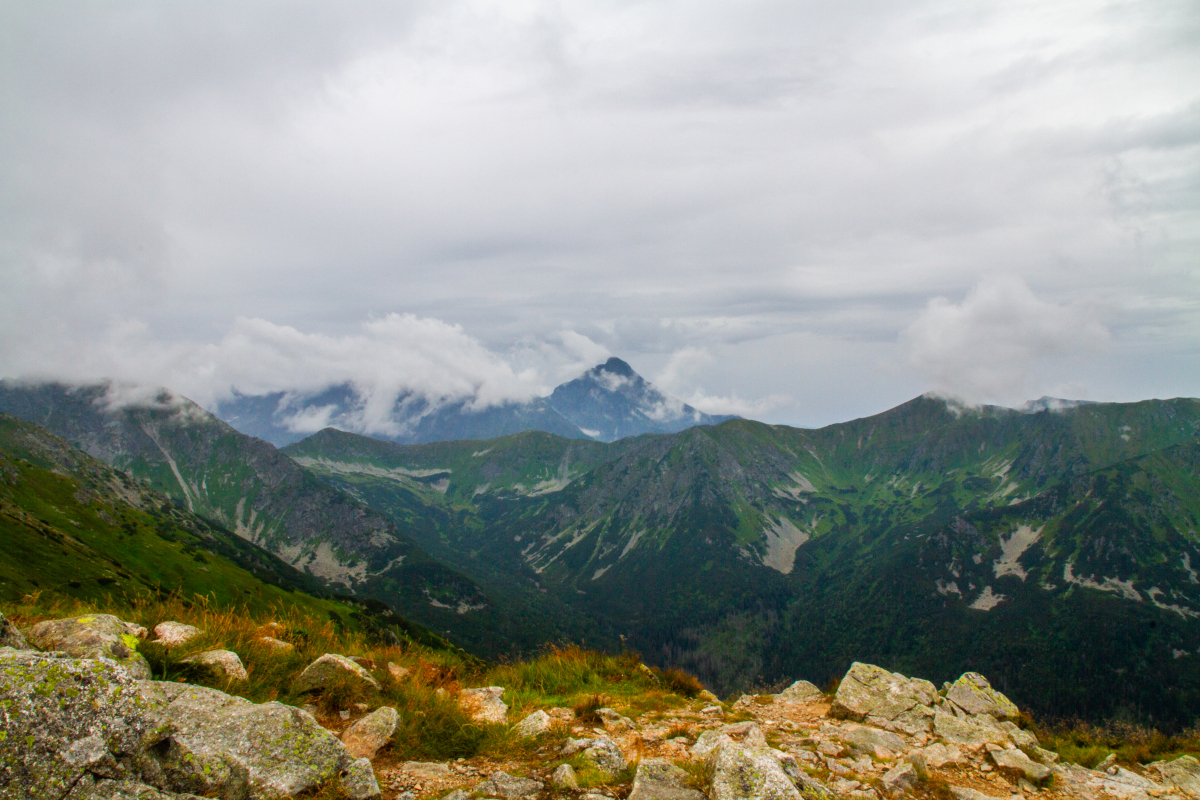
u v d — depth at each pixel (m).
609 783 10.05
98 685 7.09
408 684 13.76
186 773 7.20
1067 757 16.62
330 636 16.62
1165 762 15.85
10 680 6.56
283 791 7.68
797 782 9.99
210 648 12.08
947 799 12.11
